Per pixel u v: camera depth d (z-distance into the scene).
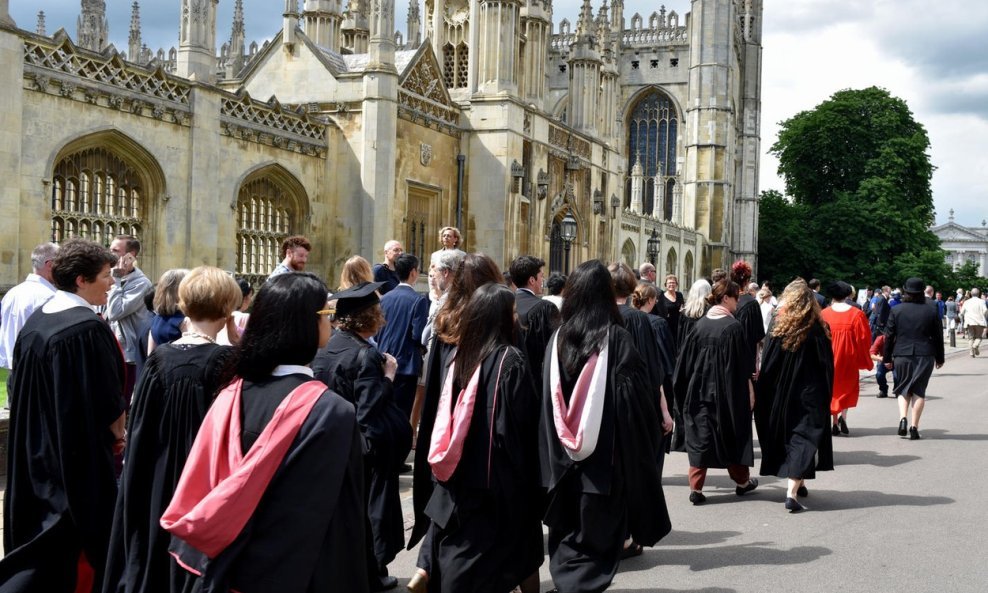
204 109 18.38
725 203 69.00
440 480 5.89
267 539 3.76
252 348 4.01
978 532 8.45
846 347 12.98
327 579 3.87
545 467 6.19
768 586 6.95
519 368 5.98
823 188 73.88
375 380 6.43
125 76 16.67
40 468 5.68
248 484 3.72
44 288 8.44
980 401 18.48
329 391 4.03
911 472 11.23
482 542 5.89
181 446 4.74
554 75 70.62
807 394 9.34
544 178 27.50
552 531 6.51
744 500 9.89
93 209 16.56
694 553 7.84
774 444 9.53
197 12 18.53
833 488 10.38
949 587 6.91
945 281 68.38
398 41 47.16
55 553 5.71
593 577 6.18
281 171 20.89
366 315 6.59
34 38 14.82
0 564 5.60
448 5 29.30
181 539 3.91
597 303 6.49
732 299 9.71
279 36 23.36
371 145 21.94
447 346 6.48
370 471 6.84
